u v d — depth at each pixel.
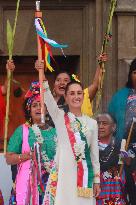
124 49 23.66
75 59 24.94
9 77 17.64
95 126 16.69
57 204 16.16
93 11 24.00
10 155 17.27
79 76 24.20
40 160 17.14
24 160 17.20
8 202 19.28
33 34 23.94
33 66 25.05
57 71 25.03
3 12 23.78
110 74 23.67
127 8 23.50
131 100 19.98
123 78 23.50
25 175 17.17
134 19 23.70
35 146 17.14
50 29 23.98
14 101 24.17
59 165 16.33
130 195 18.92
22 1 23.70
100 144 18.28
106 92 23.61
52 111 16.31
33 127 17.42
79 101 16.66
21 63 24.95
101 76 19.59
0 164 19.31
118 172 18.23
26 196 17.09
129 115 19.84
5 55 23.89
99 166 16.64
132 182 18.92
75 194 16.22
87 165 16.42
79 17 24.06
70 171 16.28
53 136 17.33
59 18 24.00
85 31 24.03
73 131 16.38
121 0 23.59
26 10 23.89
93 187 16.55
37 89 17.62
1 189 19.28
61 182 16.25
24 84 25.05
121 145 18.56
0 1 23.66
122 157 18.34
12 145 17.31
